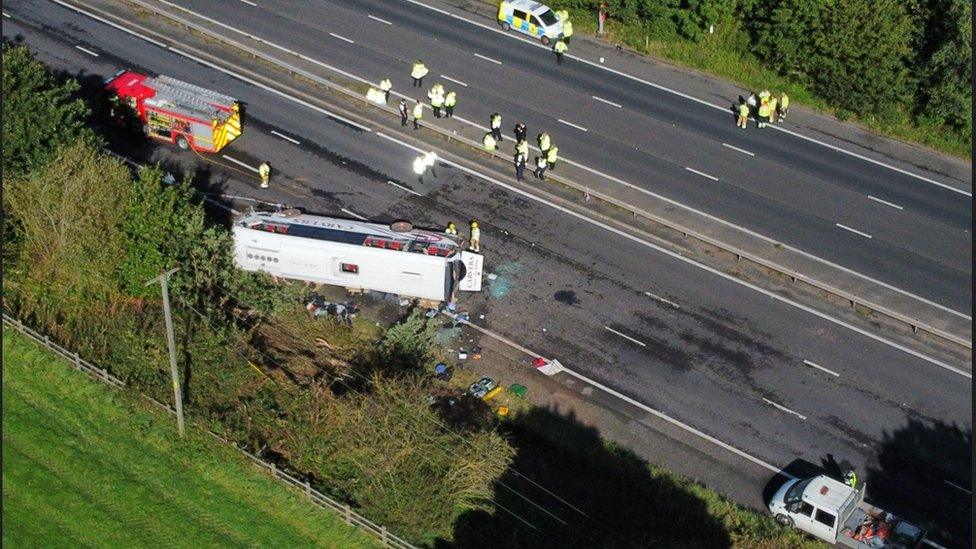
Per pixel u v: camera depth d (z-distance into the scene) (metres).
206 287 51.34
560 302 52.94
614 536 43.28
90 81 65.88
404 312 52.31
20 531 43.25
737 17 70.12
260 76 67.31
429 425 43.97
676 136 63.81
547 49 70.69
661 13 70.06
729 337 51.50
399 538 42.47
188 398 47.31
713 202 59.12
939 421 47.84
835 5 64.38
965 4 60.66
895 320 52.69
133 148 61.06
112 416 47.16
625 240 56.69
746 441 47.00
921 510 44.41
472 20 73.25
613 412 48.00
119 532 43.38
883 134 64.88
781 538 42.78
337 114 64.50
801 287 54.38
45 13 71.50
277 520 43.78
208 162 60.38
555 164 61.06
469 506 43.28
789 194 59.97
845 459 46.31
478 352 50.41
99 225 50.09
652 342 51.12
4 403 47.47
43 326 50.47
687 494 44.53
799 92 67.25
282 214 53.38
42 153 53.06
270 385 48.06
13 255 52.22
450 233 54.31
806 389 49.16
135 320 49.75
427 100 65.62
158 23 71.44
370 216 57.25
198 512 44.09
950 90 62.56
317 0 74.31
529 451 46.78
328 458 44.91
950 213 59.19
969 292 54.06
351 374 48.97
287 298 52.09
